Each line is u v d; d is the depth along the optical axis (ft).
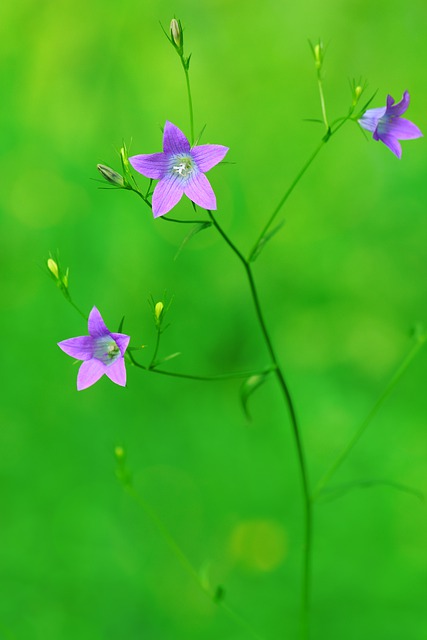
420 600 3.02
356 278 3.92
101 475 3.30
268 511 3.23
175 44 2.39
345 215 4.14
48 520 3.21
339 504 3.21
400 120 2.49
